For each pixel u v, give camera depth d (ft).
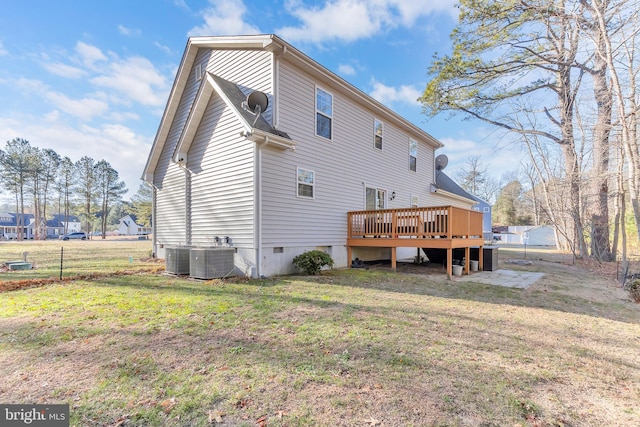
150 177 40.09
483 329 13.65
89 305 16.42
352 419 7.01
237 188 27.22
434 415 7.20
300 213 29.17
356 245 33.63
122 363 9.68
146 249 60.18
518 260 46.24
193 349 10.78
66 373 9.03
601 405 7.88
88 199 144.15
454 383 8.73
